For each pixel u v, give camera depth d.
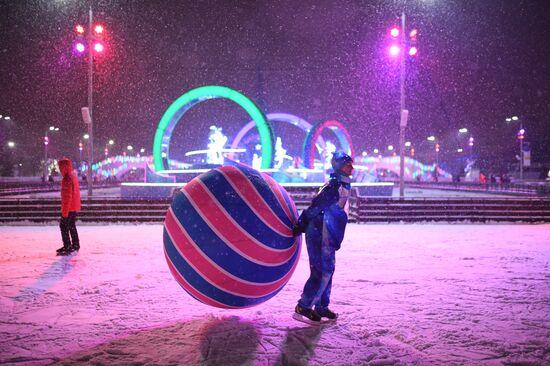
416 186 48.69
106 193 31.08
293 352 3.33
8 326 3.99
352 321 4.13
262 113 20.36
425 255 8.35
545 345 3.48
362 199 16.31
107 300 4.95
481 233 12.45
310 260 4.00
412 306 4.68
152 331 3.85
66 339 3.63
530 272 6.64
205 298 3.88
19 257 7.98
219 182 3.81
